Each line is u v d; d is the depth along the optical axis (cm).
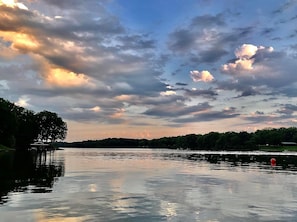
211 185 3316
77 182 3506
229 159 9962
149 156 12775
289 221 1827
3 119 14688
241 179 3894
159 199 2470
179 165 6775
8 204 2230
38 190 2888
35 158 8956
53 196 2575
